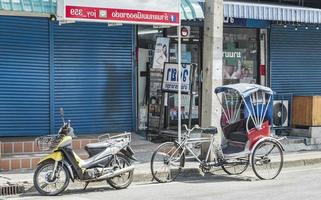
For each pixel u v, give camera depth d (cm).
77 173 1074
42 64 1479
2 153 1327
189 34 1708
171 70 1551
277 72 1877
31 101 1467
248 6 1558
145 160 1362
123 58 1603
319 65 1950
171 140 1541
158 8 1331
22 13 1260
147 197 1017
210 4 1341
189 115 1527
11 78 1439
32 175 1195
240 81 1834
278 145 1243
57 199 1017
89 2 1243
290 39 1897
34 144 1360
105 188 1130
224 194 1038
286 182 1176
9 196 1069
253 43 1853
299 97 1758
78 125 1534
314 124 1719
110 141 1125
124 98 1608
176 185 1155
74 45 1523
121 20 1284
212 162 1241
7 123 1440
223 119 1383
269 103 1237
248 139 1213
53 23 1488
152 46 1659
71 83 1523
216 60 1343
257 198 993
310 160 1474
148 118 1631
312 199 981
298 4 1927
